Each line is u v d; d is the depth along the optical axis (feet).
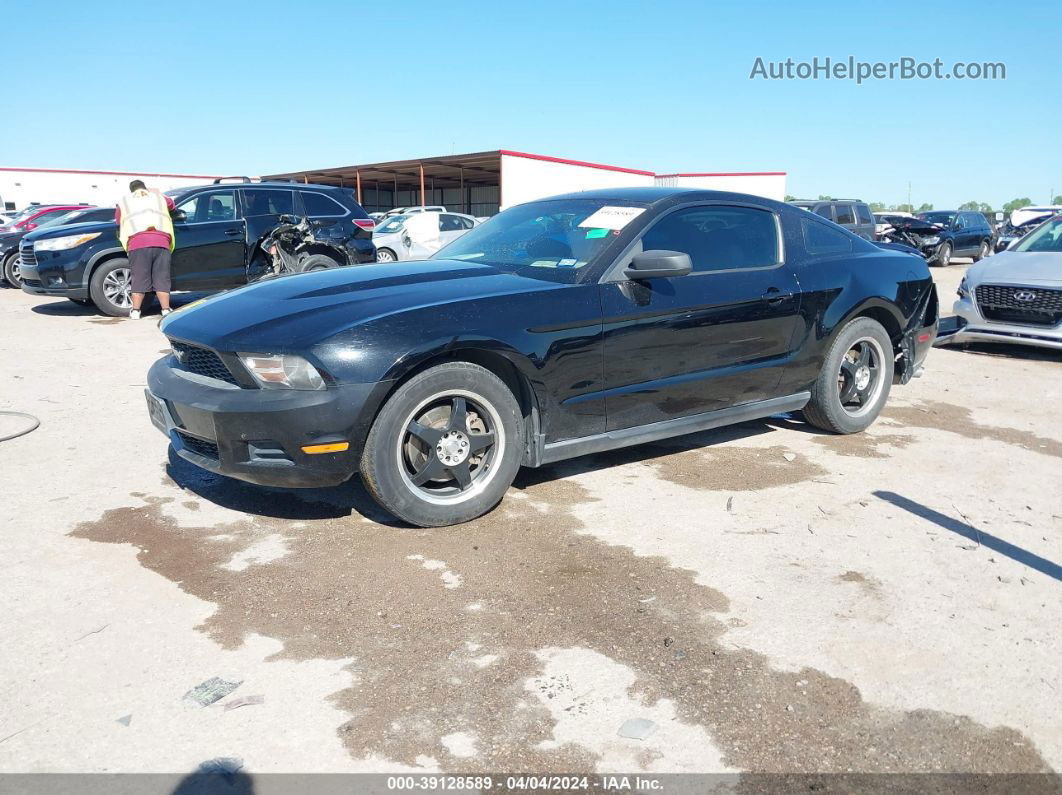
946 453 16.43
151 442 16.61
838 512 13.10
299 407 10.89
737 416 15.43
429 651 8.93
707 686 8.33
